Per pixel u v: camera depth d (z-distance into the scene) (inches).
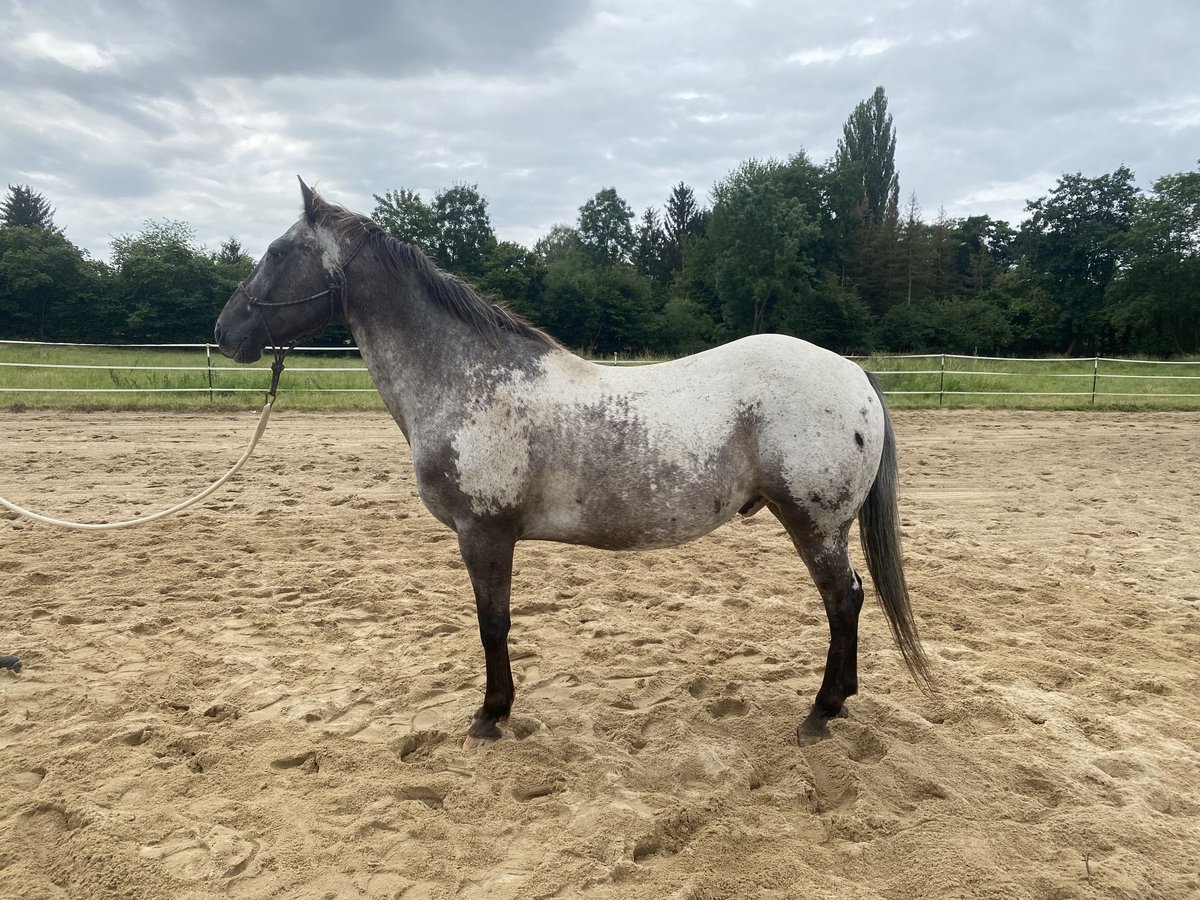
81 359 789.2
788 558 239.9
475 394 121.3
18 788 111.5
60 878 92.6
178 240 1841.8
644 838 100.7
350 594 196.1
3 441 404.2
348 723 132.9
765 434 120.8
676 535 122.0
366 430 472.4
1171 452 439.2
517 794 114.9
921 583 215.2
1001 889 90.4
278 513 277.7
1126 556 242.5
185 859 95.7
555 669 157.3
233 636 169.6
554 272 1742.1
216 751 120.4
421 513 281.0
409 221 1753.2
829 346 1793.8
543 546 247.9
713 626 181.8
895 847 100.0
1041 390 759.7
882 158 2509.8
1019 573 225.0
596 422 118.6
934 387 724.0
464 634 173.5
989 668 158.9
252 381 628.1
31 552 225.6
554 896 89.7
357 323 131.0
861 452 122.0
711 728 134.8
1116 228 1888.5
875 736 129.2
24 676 147.6
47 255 1688.0
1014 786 116.5
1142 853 98.7
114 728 128.1
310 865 95.0
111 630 170.4
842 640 129.7
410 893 91.0
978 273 2269.9
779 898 89.9
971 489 343.9
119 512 272.1
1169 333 1754.4
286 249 130.2
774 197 1748.3
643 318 1723.7
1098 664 160.6
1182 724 135.0
